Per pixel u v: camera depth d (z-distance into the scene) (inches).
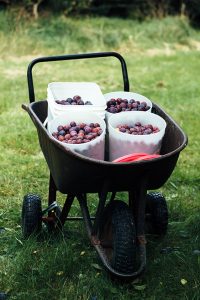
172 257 134.3
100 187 121.7
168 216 154.3
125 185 121.6
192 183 175.2
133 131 127.9
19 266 129.3
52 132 127.1
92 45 366.0
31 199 140.0
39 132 127.6
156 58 347.9
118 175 118.2
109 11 418.9
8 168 180.9
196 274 128.6
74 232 144.4
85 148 121.6
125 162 115.7
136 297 121.7
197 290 122.9
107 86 281.6
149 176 120.9
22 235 142.1
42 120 141.9
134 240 121.6
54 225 141.9
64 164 118.9
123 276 120.4
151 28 395.5
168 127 132.9
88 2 401.7
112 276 123.1
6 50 342.6
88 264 131.7
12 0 380.5
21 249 136.3
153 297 120.9
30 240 137.3
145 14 422.6
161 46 382.3
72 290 122.9
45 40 359.3
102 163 115.1
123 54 359.6
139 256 125.3
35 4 378.9
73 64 326.3
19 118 226.2
